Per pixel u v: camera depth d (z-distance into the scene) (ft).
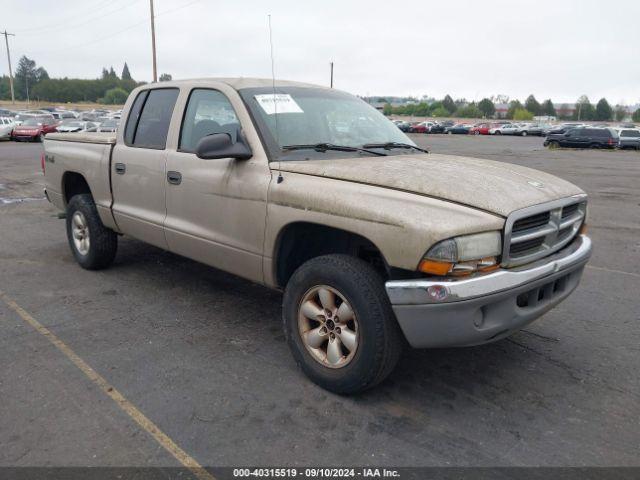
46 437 9.51
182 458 9.04
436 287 9.21
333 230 11.99
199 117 13.96
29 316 14.83
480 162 12.80
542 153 97.76
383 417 10.27
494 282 9.46
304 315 11.32
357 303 10.13
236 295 16.66
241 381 11.51
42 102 461.78
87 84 494.18
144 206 15.48
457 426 10.03
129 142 16.15
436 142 144.25
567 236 11.64
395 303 9.59
